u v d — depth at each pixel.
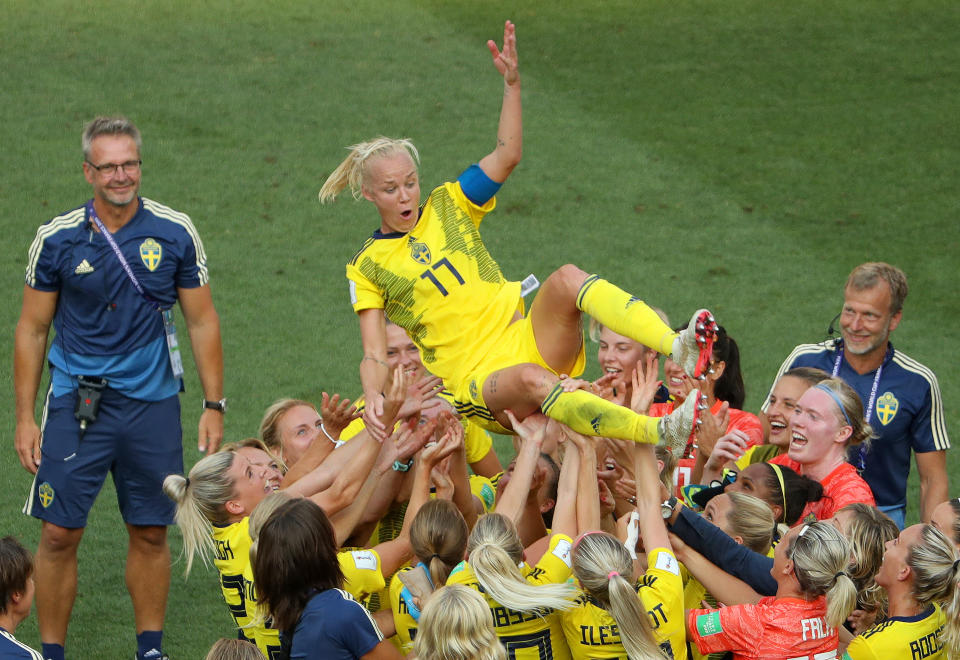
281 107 53.59
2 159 47.47
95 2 63.97
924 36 62.62
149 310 24.70
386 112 53.62
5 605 18.52
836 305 41.00
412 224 20.53
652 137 52.56
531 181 48.69
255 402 35.19
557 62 59.53
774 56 60.53
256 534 18.31
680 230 45.62
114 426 24.67
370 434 19.58
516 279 41.94
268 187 47.38
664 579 18.06
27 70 55.12
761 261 43.72
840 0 67.62
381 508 21.56
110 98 53.12
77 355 24.58
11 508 29.88
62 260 24.16
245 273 41.97
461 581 17.94
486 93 55.94
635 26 64.00
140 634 24.81
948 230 45.78
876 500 25.48
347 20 63.47
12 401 34.84
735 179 49.34
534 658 17.73
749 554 19.11
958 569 17.88
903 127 53.56
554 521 19.16
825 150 51.69
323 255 43.31
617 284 41.81
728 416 24.16
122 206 24.06
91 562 28.23
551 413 18.67
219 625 26.28
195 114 52.44
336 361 37.41
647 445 19.12
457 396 20.33
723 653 18.81
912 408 24.89
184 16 62.75
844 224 46.25
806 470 22.78
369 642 16.86
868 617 20.00
